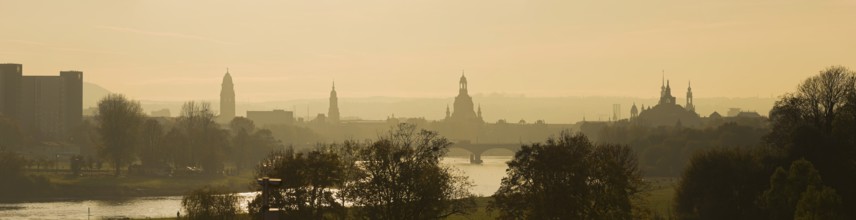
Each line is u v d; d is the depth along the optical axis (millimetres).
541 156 138500
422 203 137750
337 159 143000
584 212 137250
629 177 141625
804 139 164625
